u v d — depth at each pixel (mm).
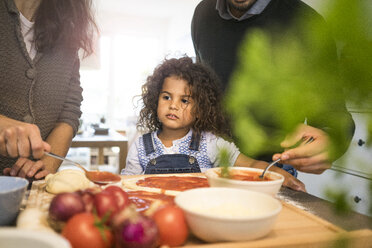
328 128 186
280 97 189
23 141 830
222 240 570
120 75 6340
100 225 497
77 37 1223
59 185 871
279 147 261
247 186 782
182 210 583
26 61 1124
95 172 1028
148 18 6430
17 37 1097
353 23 136
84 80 6090
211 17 1628
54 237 347
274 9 1353
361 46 140
